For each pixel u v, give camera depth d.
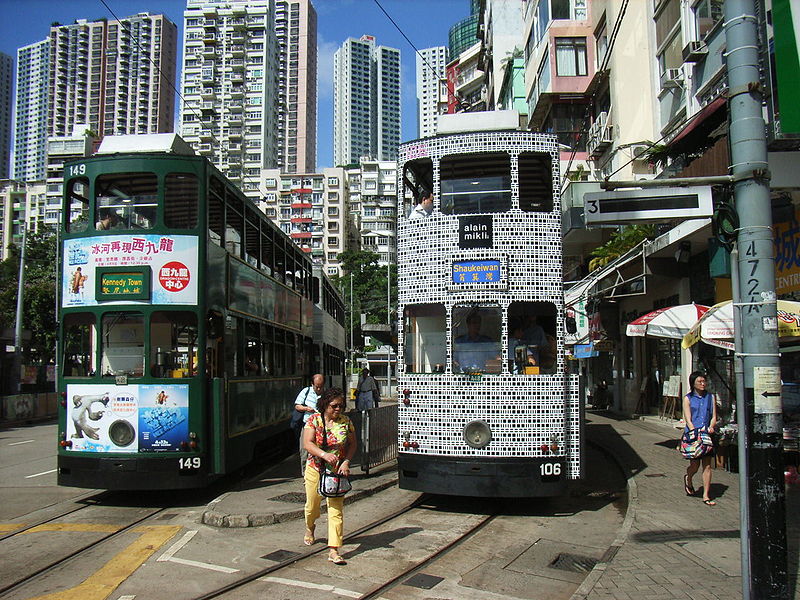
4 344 30.94
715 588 5.47
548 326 9.02
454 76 76.31
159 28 134.62
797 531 6.96
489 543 7.46
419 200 9.80
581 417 8.71
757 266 5.19
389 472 11.82
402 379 8.95
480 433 8.48
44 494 10.43
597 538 7.73
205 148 108.44
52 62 134.00
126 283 9.49
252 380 11.79
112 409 9.31
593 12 26.39
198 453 9.37
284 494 9.53
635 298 22.00
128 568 6.30
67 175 9.97
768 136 7.61
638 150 20.66
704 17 16.08
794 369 11.79
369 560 6.63
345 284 70.19
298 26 130.50
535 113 29.05
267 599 5.50
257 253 12.62
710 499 8.96
